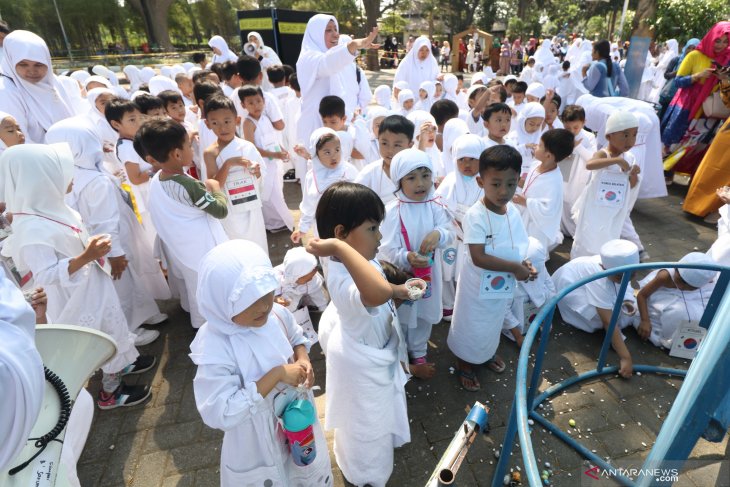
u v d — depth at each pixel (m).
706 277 2.77
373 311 1.64
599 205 3.87
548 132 3.41
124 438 2.46
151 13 38.72
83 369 1.46
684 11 12.05
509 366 2.98
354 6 36.44
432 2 35.59
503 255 2.38
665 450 1.03
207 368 1.46
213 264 1.45
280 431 1.69
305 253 2.88
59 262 2.13
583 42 12.87
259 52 9.23
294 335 1.80
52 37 40.03
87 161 2.85
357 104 5.70
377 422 1.90
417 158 2.28
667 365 2.96
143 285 3.26
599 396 2.66
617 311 2.59
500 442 2.39
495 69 23.44
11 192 2.09
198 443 2.42
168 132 2.53
